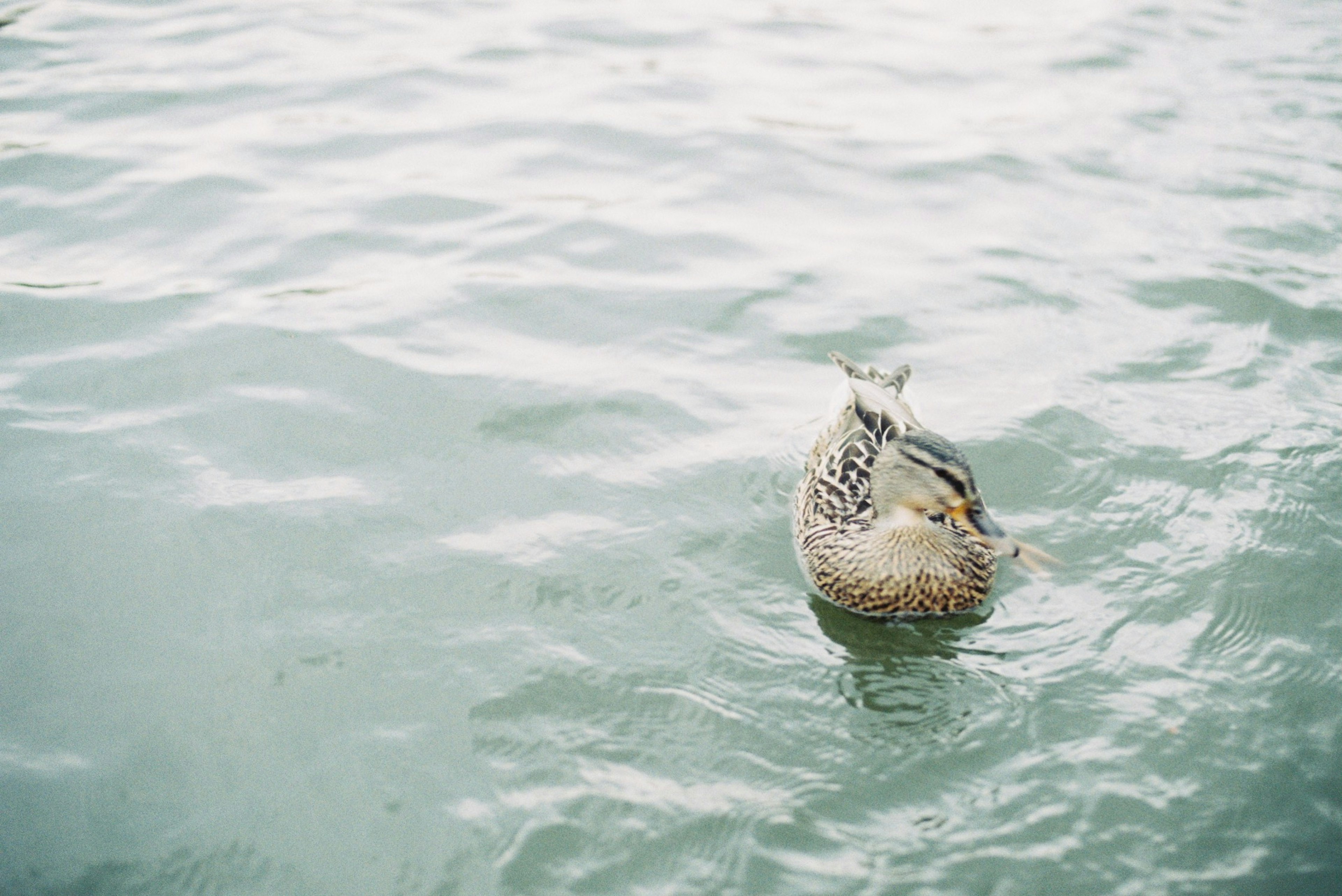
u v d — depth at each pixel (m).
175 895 1.15
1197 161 2.01
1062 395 1.60
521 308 1.72
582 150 2.04
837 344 1.68
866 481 1.48
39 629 1.32
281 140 2.04
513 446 1.53
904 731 1.26
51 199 1.90
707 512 1.47
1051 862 1.17
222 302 1.72
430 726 1.25
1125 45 2.39
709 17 2.54
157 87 2.17
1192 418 1.56
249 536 1.42
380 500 1.46
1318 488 1.47
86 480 1.46
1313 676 1.30
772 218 1.90
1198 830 1.19
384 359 1.63
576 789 1.21
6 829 1.18
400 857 1.17
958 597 1.38
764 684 1.30
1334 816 1.20
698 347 1.67
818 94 2.22
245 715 1.26
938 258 1.82
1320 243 1.83
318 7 2.53
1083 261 1.81
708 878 1.16
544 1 2.61
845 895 1.15
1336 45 2.35
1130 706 1.28
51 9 2.48
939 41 2.44
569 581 1.38
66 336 1.65
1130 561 1.41
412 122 2.11
